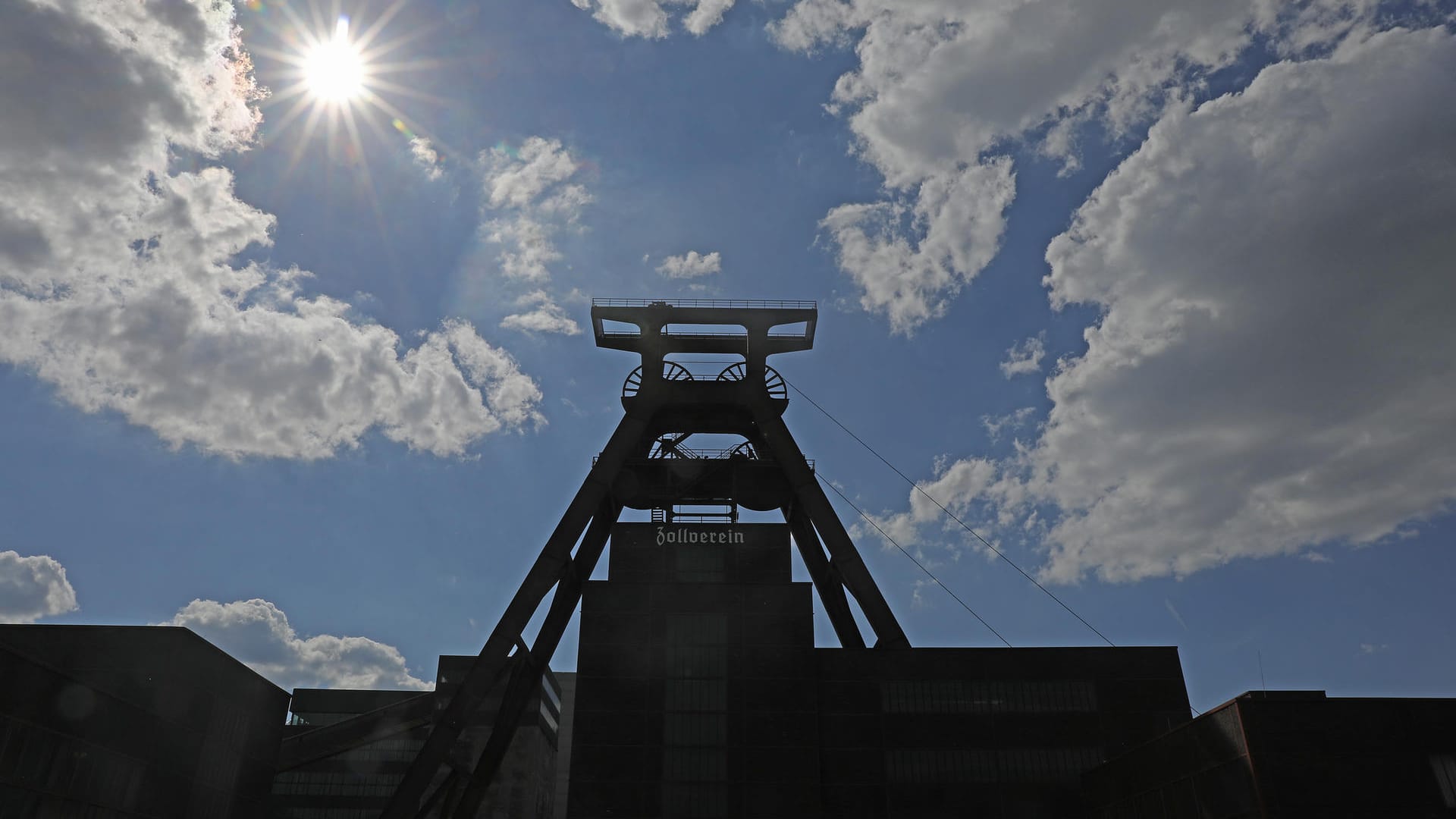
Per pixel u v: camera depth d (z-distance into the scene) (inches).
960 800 2226.9
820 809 2175.2
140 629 1959.9
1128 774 1955.0
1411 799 1456.7
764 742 2228.1
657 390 2817.4
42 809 1581.0
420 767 2386.8
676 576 2455.7
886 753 2267.5
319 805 3577.8
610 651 2313.0
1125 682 2343.8
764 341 2856.8
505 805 3449.8
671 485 2751.0
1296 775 1477.6
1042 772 2253.9
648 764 2202.3
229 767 2159.2
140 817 1827.0
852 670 2349.9
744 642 2326.5
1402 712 1510.8
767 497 2832.2
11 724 1518.2
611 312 2824.8
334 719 3934.5
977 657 2369.6
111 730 1755.7
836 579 2783.0
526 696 2632.9
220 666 2128.4
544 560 2603.3
